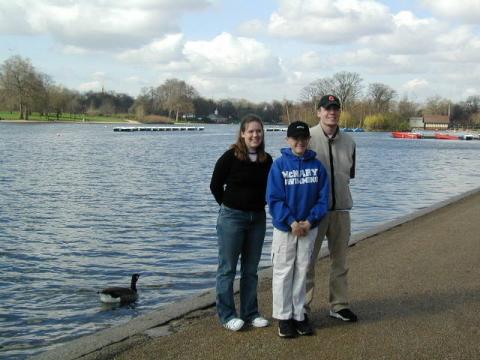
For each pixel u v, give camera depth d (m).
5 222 15.48
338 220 5.82
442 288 7.09
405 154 52.44
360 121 125.88
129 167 33.12
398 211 18.48
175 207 18.36
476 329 5.64
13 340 7.17
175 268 10.71
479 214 13.29
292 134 5.36
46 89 129.38
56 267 10.83
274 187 5.41
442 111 168.38
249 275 5.81
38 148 49.00
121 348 5.22
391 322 5.84
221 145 59.25
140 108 155.50
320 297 6.80
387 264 8.41
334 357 4.97
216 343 5.32
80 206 18.38
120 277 10.14
